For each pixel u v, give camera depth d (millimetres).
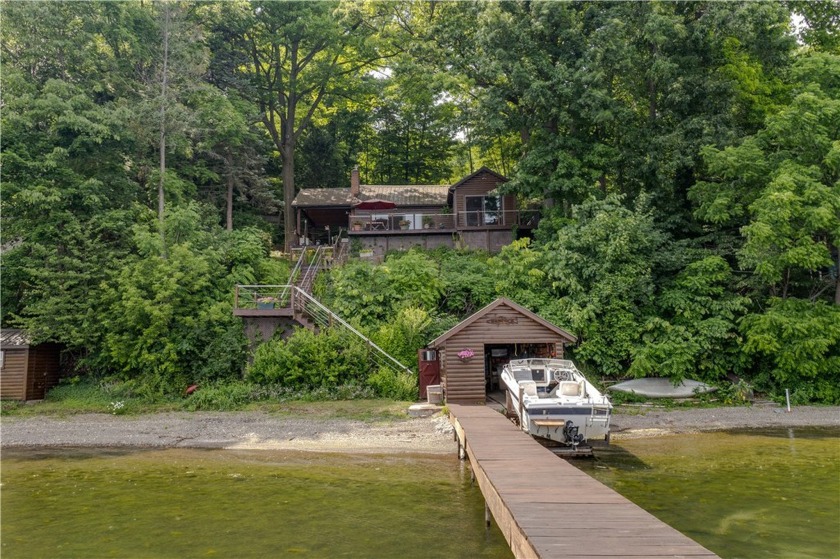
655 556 5625
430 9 36594
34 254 24781
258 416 19906
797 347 21344
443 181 54094
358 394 21703
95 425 19500
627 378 23438
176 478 13602
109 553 8930
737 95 27797
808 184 21812
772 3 26484
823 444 16406
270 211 41188
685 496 11539
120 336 23469
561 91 27438
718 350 23188
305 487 12672
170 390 22578
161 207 29109
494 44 28906
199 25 34344
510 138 39656
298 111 47938
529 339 20578
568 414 14438
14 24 27500
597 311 23750
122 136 27766
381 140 51531
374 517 10508
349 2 36812
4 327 25844
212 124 33938
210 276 25703
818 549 8750
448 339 20547
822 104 22672
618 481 12742
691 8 29000
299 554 8750
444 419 18609
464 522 10188
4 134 25328
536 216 33750
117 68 30438
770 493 11680
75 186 26312
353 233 32969
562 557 5590
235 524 10203
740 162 23703
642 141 28625
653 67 27234
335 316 23594
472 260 29938
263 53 42875
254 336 23938
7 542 9461
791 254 21312
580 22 29609
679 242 26672
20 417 20828
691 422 19406
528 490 8289
